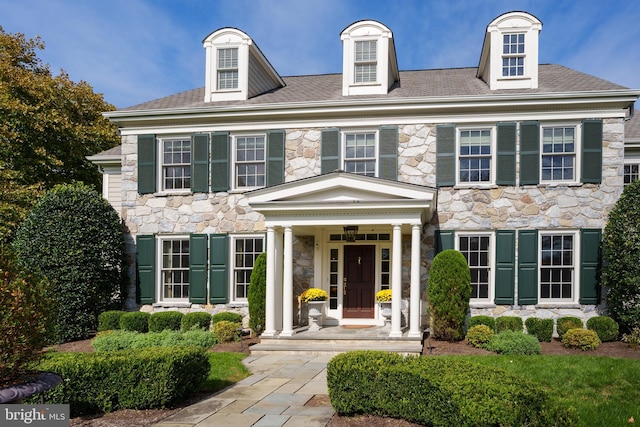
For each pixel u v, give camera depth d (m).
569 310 12.67
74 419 6.59
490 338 10.89
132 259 14.66
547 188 12.93
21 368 5.57
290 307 11.82
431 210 12.43
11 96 17.98
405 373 6.11
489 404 5.09
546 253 13.01
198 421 6.43
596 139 12.66
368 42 14.38
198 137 14.40
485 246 13.23
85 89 22.95
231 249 14.19
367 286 13.86
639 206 11.34
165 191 14.60
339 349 10.96
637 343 10.89
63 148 21.22
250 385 8.35
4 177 17.73
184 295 14.50
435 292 11.99
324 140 13.84
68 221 12.91
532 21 13.53
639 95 12.30
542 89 13.32
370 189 11.48
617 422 6.28
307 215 11.84
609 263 12.34
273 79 16.72
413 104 13.28
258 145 14.36
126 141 14.85
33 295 5.53
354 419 6.38
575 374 8.24
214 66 14.88
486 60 14.67
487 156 13.23
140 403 6.88
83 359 6.97
